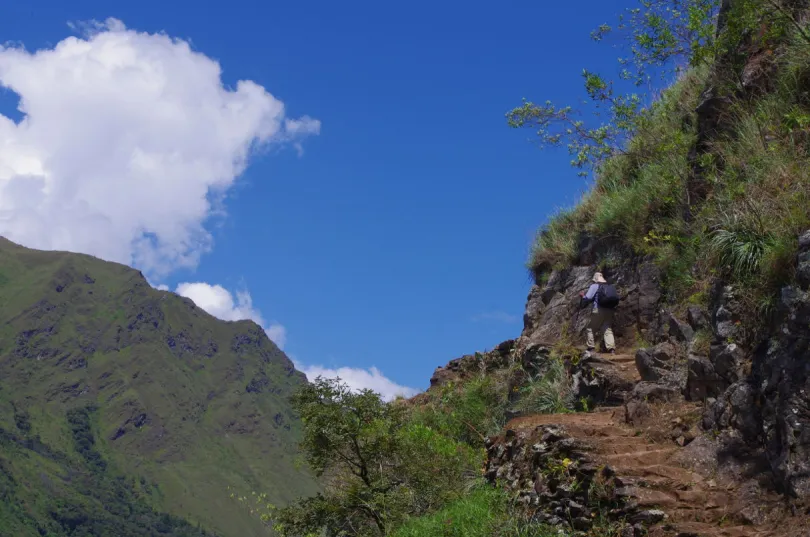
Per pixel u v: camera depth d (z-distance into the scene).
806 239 6.80
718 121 10.76
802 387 6.23
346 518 11.63
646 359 9.09
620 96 13.43
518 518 7.30
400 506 10.91
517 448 8.38
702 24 12.01
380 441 11.66
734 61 10.80
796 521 5.71
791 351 6.51
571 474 7.11
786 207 7.76
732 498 6.32
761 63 10.26
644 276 11.13
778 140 9.16
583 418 8.80
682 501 6.41
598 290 11.21
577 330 12.12
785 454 6.10
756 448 6.64
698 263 9.79
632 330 11.10
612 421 8.32
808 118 8.69
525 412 11.34
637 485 6.55
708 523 6.16
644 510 6.30
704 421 7.31
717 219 9.20
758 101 10.00
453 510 8.56
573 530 6.62
